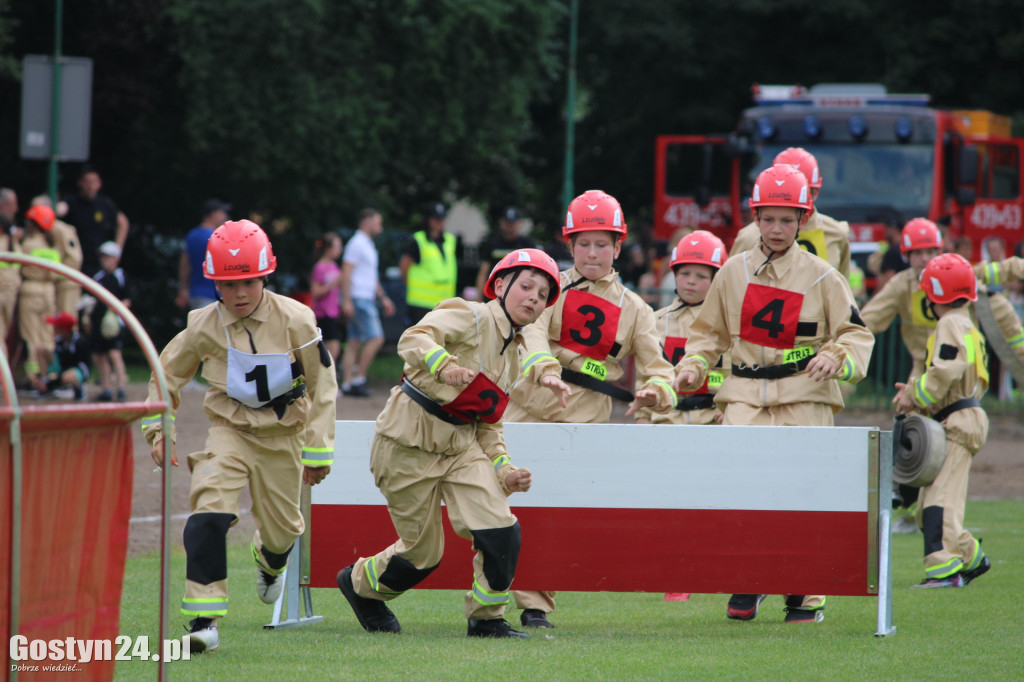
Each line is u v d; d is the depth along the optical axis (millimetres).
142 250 93188
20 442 12734
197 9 78188
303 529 21672
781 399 24562
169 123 87375
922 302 34094
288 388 20250
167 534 15234
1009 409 61781
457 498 21109
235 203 86812
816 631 22859
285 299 20594
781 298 24547
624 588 22984
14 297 55469
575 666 19016
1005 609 25156
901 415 28094
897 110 68438
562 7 87562
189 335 20453
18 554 12727
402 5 81250
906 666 19203
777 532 22656
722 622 24359
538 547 23172
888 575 22250
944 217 67062
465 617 24953
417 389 21000
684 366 25078
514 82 86812
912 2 105750
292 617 23359
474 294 60312
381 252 95438
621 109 116125
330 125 79562
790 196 24250
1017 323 34031
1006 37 103312
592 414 25625
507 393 21266
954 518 28422
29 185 89188
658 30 107500
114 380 64375
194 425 51531
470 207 117000
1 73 77625
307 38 79438
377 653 20000
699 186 71750
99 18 82375
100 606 14562
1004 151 76250
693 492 22844
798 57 110875
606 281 25656
